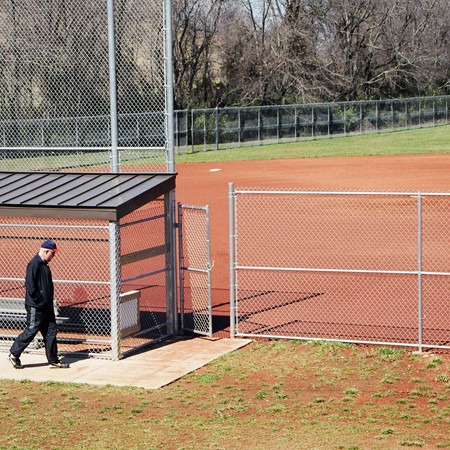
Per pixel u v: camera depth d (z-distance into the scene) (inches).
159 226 2145.7
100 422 964.0
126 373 1163.9
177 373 1154.0
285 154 4178.2
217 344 1289.4
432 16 6722.4
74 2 1464.1
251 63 6127.0
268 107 4945.9
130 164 1695.4
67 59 1483.8
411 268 1657.2
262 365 1173.1
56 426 952.9
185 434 911.0
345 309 1418.6
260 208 2423.7
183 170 3619.6
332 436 890.1
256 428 925.2
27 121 1550.2
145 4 1396.4
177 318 1373.0
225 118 4820.4
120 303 1249.4
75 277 1685.5
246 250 1892.2
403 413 965.2
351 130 5369.1
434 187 2694.4
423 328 1305.4
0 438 916.6
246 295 1537.9
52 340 1196.5
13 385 1123.3
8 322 1434.5
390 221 2139.5
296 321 1369.3
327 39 6446.9
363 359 1179.3
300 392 1053.2
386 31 6565.0
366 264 1710.1
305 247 1897.1
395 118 5605.3
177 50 5821.9
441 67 6855.3
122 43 1409.9
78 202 1237.1
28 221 2190.0
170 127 1379.2
